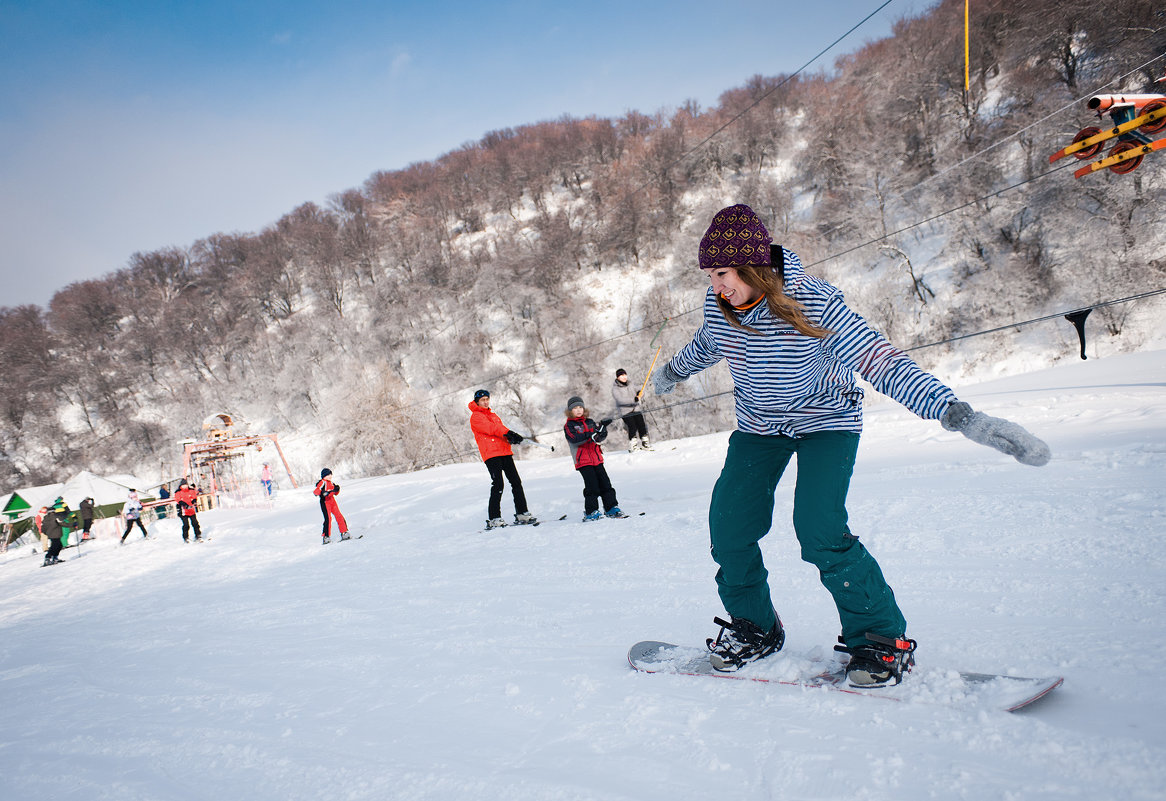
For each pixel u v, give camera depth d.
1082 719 1.57
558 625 3.20
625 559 4.61
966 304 29.92
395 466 34.97
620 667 2.45
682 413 30.03
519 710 2.18
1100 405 7.65
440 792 1.69
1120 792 1.26
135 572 10.20
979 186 32.22
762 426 2.11
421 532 8.80
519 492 7.67
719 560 2.21
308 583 6.07
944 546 3.50
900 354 1.72
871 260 36.53
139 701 3.06
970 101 37.53
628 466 10.92
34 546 21.70
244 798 1.85
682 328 32.84
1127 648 1.95
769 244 1.84
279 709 2.60
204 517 20.70
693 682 2.18
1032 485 4.56
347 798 1.75
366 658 3.15
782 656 2.20
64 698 3.34
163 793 1.99
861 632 1.94
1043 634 2.17
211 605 5.73
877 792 1.39
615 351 39.72
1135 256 24.62
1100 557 2.90
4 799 2.15
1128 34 29.53
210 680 3.22
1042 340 26.41
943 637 2.27
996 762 1.43
